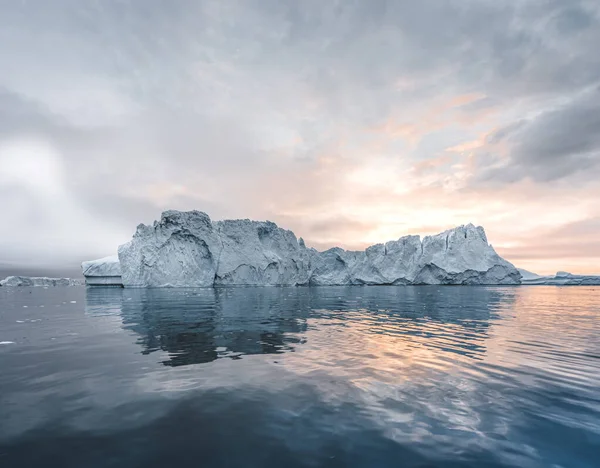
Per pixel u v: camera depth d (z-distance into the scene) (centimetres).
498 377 561
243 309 1645
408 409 429
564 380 547
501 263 5978
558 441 354
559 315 1555
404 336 937
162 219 4041
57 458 311
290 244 5159
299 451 328
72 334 927
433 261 5825
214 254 4231
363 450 331
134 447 332
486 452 330
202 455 319
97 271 4550
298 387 503
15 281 5391
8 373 561
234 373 570
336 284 6025
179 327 1057
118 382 518
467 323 1230
